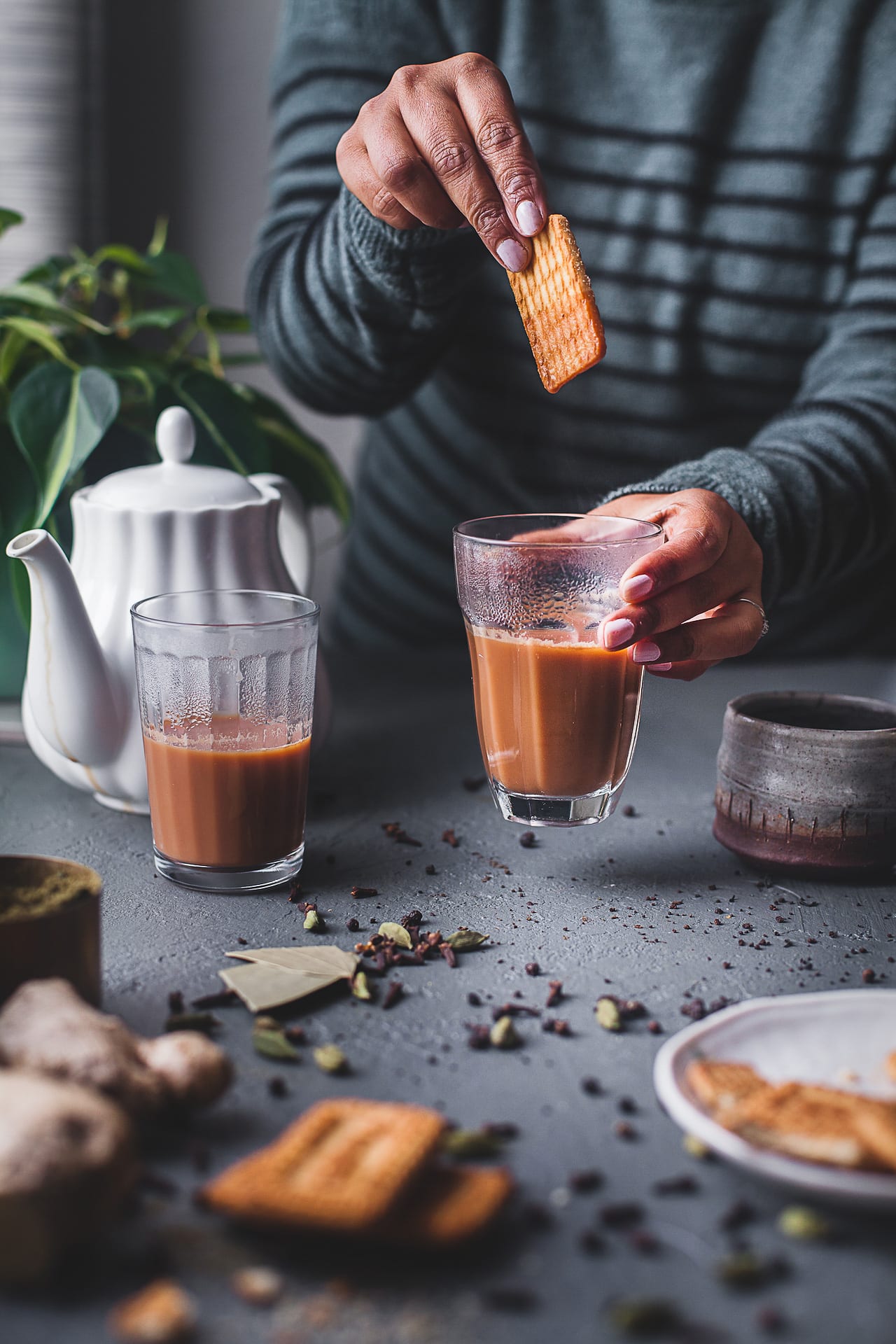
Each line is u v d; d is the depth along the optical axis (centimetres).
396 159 73
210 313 96
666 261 98
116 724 73
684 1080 55
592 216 98
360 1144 53
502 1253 52
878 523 86
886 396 89
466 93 71
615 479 103
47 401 81
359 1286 51
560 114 97
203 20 138
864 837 70
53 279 94
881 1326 50
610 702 70
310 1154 52
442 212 75
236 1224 52
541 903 70
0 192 134
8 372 88
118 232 144
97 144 137
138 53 138
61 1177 49
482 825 77
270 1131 56
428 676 98
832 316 99
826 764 70
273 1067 59
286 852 70
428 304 86
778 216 97
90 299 95
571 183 98
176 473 75
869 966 65
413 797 80
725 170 97
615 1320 50
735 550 74
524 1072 59
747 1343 49
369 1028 61
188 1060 55
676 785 82
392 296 85
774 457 83
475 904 70
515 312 98
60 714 72
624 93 96
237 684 68
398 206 77
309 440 97
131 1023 61
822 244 97
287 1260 51
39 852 73
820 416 88
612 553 68
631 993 63
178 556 74
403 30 95
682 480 78
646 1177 54
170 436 75
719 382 101
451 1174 53
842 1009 59
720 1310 50
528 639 69
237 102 141
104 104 138
